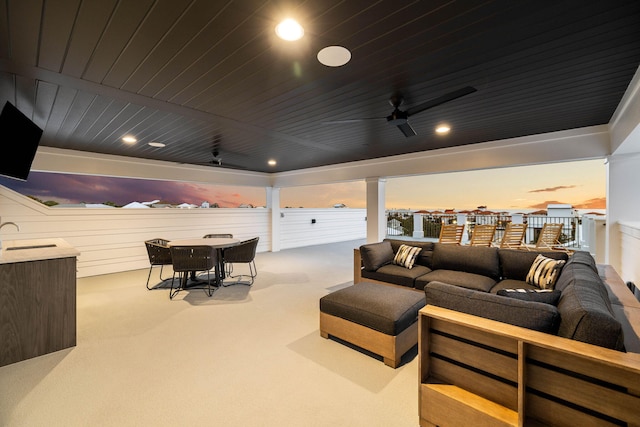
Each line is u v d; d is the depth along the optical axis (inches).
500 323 56.2
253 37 67.8
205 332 112.9
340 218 423.8
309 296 160.4
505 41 69.6
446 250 141.6
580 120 132.1
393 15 59.7
